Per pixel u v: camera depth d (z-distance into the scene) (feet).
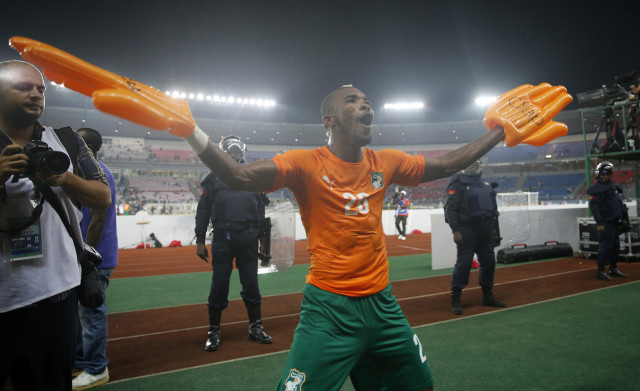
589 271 25.40
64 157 4.83
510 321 14.67
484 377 9.72
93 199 5.45
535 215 33.12
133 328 15.17
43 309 5.03
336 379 4.75
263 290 22.35
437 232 28.76
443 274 26.30
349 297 5.00
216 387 9.61
